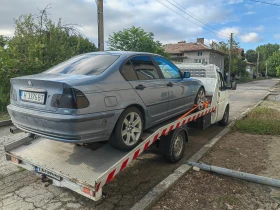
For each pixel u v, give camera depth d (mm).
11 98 3537
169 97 4430
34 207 3236
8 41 10430
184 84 4984
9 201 3377
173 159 4598
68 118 2734
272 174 4195
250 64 67125
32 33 10477
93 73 3285
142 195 3584
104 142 3740
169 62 4781
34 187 3762
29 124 3166
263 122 7539
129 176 4184
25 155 3646
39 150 3771
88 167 3209
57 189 3707
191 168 4301
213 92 6477
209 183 3834
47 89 2947
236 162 4719
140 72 3881
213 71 6879
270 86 31047
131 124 3545
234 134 6730
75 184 2926
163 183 3686
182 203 3291
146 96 3775
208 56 39125
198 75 7156
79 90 2812
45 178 3324
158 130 3895
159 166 4586
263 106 12344
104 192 3383
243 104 13570
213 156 5027
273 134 6695
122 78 3473
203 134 6895
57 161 3404
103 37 9984
